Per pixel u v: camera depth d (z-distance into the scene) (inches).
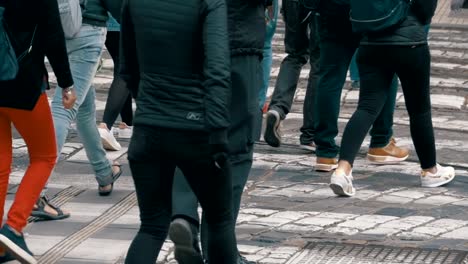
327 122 497.4
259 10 346.6
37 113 355.3
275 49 860.0
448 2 1107.9
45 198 422.0
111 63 800.3
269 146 551.8
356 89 702.5
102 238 399.5
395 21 436.1
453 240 398.0
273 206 444.5
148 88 295.6
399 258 376.2
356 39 485.1
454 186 480.4
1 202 360.5
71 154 534.9
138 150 297.9
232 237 313.4
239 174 347.6
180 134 293.0
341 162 456.8
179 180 325.1
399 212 435.8
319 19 486.3
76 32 408.8
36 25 347.3
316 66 537.0
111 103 541.3
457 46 887.1
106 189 459.2
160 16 292.0
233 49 339.9
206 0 289.6
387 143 519.8
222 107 287.3
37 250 383.6
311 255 379.2
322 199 456.4
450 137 587.8
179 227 315.3
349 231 408.5
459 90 716.7
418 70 446.9
